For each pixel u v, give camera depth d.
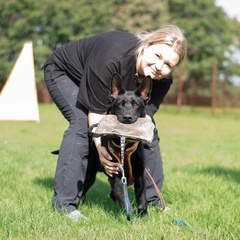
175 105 75.19
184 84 76.62
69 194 6.78
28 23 62.81
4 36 63.97
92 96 6.55
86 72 6.62
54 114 37.72
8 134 20.62
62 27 63.88
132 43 6.57
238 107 71.00
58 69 7.28
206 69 78.19
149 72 6.46
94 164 7.17
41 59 61.09
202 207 7.12
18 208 6.48
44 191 8.09
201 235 5.51
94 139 6.48
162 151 16.03
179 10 81.44
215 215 6.53
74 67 7.10
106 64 6.43
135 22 73.12
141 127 5.98
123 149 5.85
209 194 8.20
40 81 61.19
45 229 5.60
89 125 6.70
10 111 21.45
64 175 6.78
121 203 6.24
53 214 6.34
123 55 6.46
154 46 6.37
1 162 11.27
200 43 79.12
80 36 64.00
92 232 5.50
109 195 8.13
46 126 25.73
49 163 11.76
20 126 25.09
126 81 6.65
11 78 21.77
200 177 10.08
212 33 84.62
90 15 65.88
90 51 6.83
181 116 45.75
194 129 29.16
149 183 7.39
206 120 40.16
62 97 7.11
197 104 72.56
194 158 14.27
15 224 5.75
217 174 10.88
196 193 8.21
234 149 17.59
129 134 5.86
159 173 7.50
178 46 6.38
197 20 80.38
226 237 5.42
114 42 6.60
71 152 6.79
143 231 5.54
